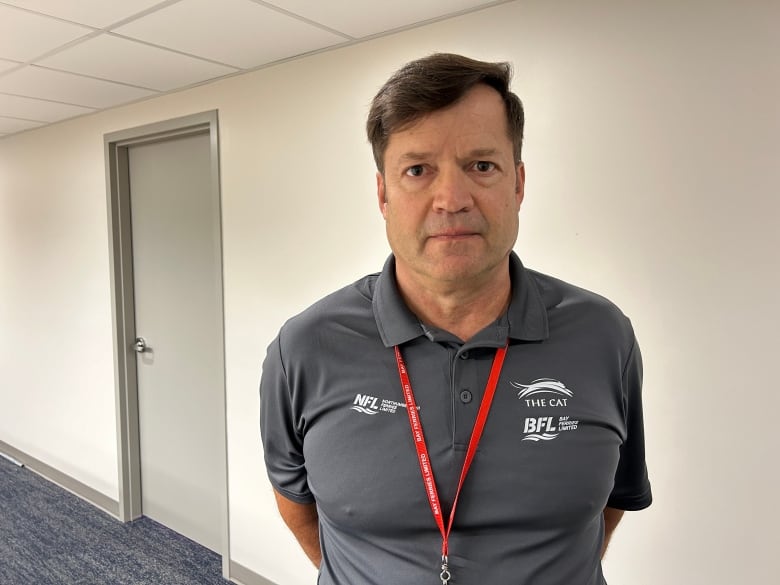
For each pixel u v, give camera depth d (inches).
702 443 56.1
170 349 114.9
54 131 131.0
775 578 53.4
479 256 31.2
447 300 33.3
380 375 34.3
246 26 70.7
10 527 119.2
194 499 113.5
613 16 57.6
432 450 32.0
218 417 106.8
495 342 33.0
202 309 107.9
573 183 61.5
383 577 32.4
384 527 32.4
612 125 58.6
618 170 58.6
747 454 53.9
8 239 151.0
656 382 58.2
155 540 114.7
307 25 70.4
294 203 86.6
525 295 35.0
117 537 115.6
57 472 141.4
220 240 97.3
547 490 31.3
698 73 53.4
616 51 57.7
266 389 39.9
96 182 121.0
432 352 33.8
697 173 54.2
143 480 124.3
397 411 33.1
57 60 83.7
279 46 78.0
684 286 55.7
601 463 32.8
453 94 30.0
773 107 50.0
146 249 117.7
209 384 108.2
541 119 63.0
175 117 102.4
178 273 111.7
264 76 88.2
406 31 72.2
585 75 59.7
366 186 78.0
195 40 75.7
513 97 33.2
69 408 135.9
